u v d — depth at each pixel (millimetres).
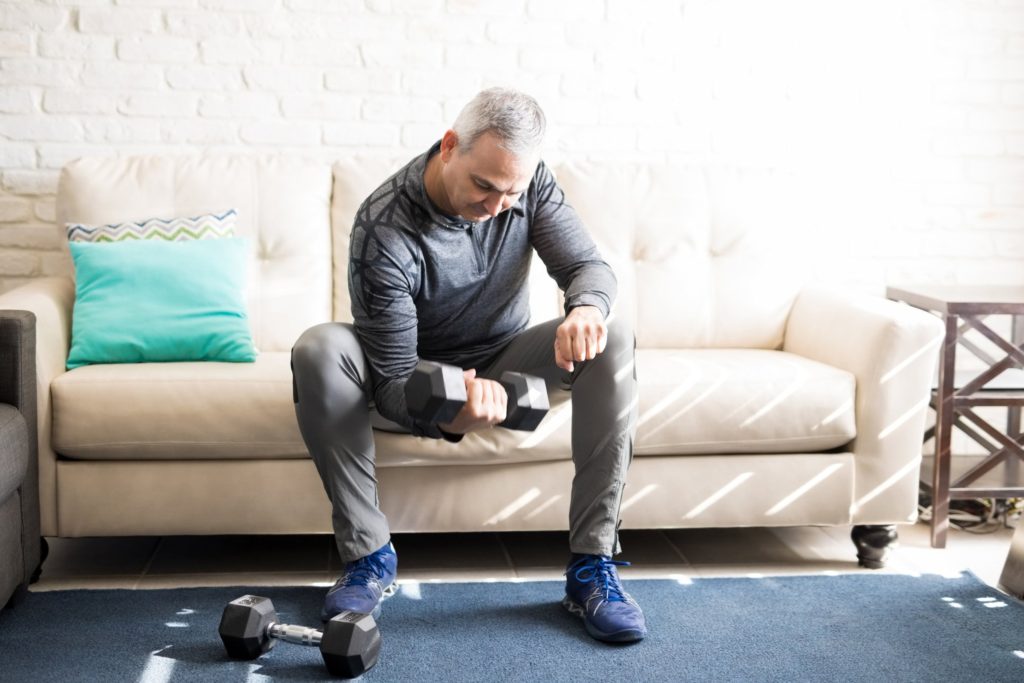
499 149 1704
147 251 2480
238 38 2973
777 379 2352
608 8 3084
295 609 2084
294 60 2998
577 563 2031
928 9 3176
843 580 2299
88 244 2502
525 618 2049
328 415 1960
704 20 3117
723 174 2920
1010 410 2975
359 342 2002
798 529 2713
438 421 1668
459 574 2324
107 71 2941
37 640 1905
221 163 2766
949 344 2580
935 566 2438
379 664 1828
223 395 2199
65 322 2426
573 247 2053
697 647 1921
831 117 3188
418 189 1908
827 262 3240
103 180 2695
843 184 3215
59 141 2951
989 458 2605
